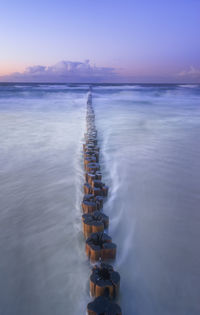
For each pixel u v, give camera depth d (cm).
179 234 354
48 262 290
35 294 249
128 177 556
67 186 498
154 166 634
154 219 390
